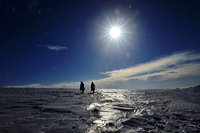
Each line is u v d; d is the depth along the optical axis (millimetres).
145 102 13070
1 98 13195
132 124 6094
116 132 5098
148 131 5258
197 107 10172
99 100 14258
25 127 5180
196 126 5867
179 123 6281
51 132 4816
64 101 12602
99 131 5156
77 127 5453
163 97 18156
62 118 6664
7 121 5805
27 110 8094
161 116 7527
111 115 7660
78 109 8852
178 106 10648
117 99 15609
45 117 6719
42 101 12047
